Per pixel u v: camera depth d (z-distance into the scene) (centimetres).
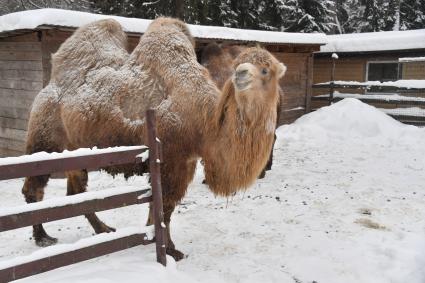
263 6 2286
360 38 1508
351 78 1633
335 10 2831
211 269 418
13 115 848
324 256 449
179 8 1884
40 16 694
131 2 1950
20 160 298
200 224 543
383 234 507
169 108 412
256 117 374
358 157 948
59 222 567
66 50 485
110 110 429
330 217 567
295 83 1378
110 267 367
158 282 350
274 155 977
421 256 445
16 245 491
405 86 1315
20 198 673
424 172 815
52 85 479
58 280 334
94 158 336
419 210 595
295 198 651
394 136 1148
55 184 729
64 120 458
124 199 359
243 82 351
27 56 789
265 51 379
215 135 396
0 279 291
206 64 661
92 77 453
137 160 366
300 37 1238
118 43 489
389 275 407
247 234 511
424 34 1377
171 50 435
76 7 1952
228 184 399
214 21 2094
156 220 375
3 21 763
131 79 434
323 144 1094
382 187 712
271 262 436
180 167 419
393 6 2697
